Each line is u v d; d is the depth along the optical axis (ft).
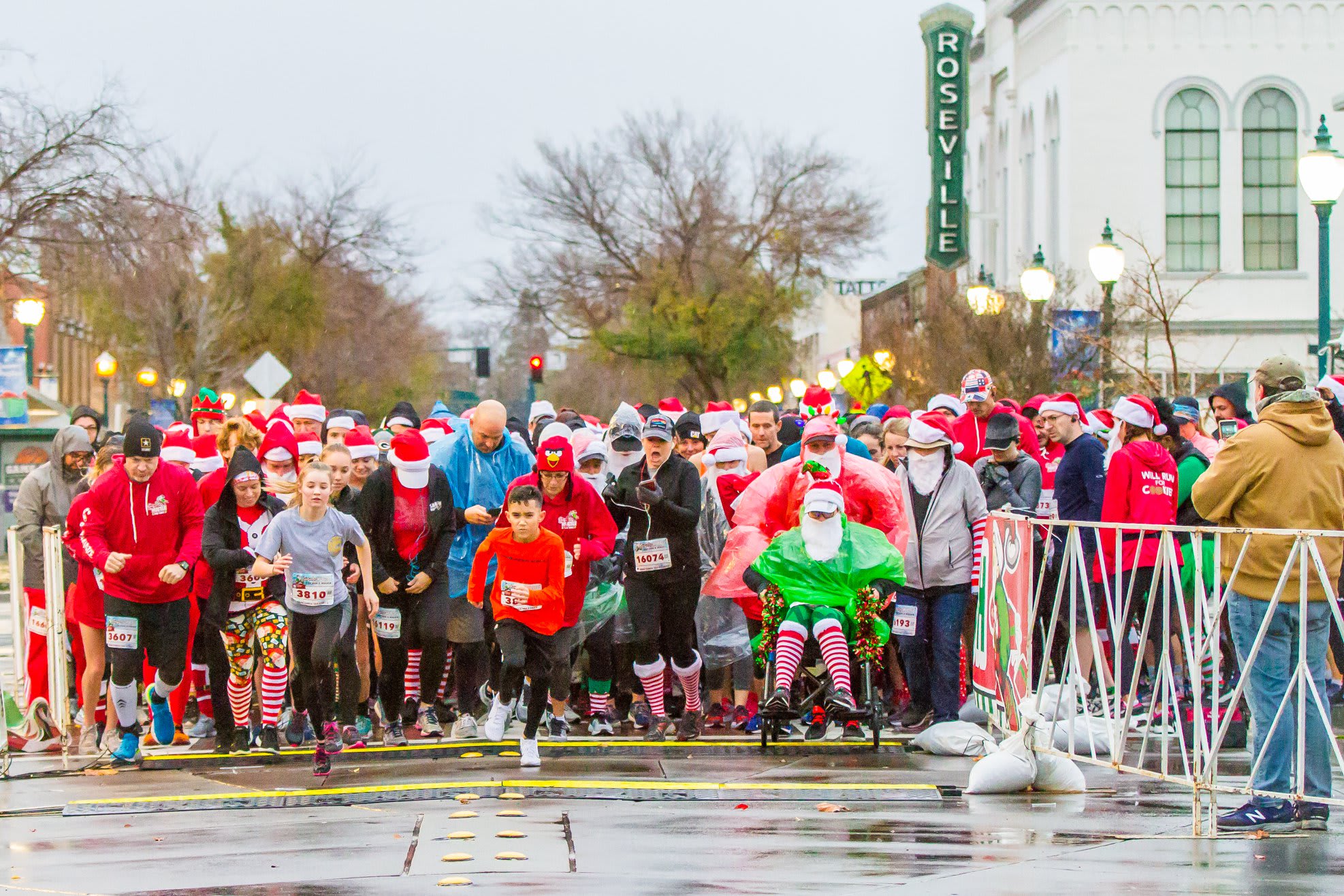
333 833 32.71
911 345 157.07
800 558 42.52
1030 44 186.39
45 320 285.02
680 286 243.19
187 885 27.96
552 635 41.01
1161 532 33.53
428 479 43.88
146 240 142.20
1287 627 31.17
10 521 124.16
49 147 138.00
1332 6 169.48
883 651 46.68
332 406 255.29
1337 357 75.20
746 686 47.83
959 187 180.14
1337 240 169.07
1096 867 28.35
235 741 44.39
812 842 31.07
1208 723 33.78
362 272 255.09
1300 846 30.22
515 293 250.37
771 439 50.60
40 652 49.19
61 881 28.66
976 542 43.83
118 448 49.57
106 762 43.65
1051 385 122.83
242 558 42.47
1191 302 168.35
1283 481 31.09
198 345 212.23
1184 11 170.71
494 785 37.86
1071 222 171.63
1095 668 37.04
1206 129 170.60
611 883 27.32
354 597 43.21
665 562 44.93
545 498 42.65
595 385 312.91
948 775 39.06
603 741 45.44
